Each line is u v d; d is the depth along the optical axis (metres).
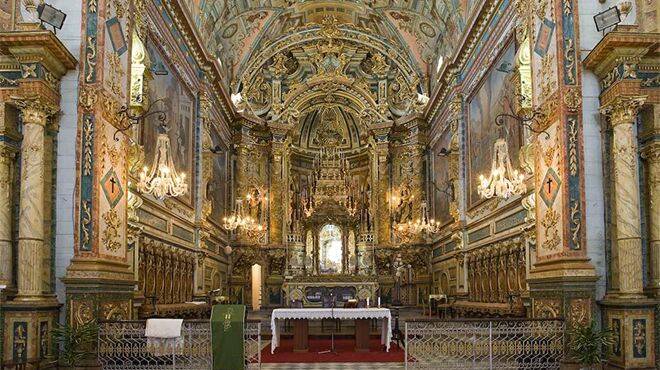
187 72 19.98
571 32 12.25
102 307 11.46
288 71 30.06
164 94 17.00
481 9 17.80
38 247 10.97
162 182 13.87
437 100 25.23
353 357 14.16
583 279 11.48
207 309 20.64
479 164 19.64
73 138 11.91
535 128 13.24
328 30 28.86
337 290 27.52
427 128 28.52
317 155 32.19
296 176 31.91
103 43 12.08
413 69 28.91
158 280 16.59
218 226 25.06
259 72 29.53
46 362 10.84
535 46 13.48
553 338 11.36
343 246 30.00
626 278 11.13
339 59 29.56
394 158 29.73
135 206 13.91
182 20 18.42
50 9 11.36
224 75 26.86
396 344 16.50
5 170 11.40
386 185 29.23
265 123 29.48
